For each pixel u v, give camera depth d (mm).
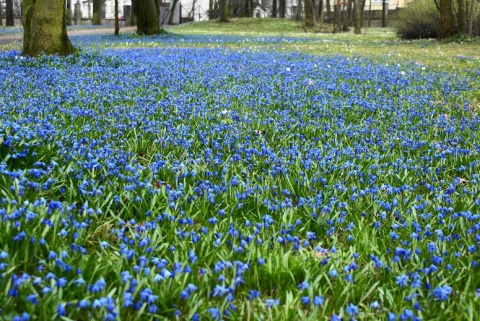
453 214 2234
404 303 1572
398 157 3268
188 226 2100
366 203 2420
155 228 1969
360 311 1619
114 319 1349
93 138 3332
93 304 1387
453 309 1568
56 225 1817
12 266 1583
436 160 3219
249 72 7656
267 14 49719
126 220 2158
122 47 13859
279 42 17562
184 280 1574
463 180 2924
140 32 20125
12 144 2617
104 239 1974
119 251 1818
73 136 3219
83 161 2574
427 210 2334
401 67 8930
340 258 1894
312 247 2088
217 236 1929
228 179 2645
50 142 2914
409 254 1870
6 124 3086
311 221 2182
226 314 1491
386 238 2035
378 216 2275
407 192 2578
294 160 3025
